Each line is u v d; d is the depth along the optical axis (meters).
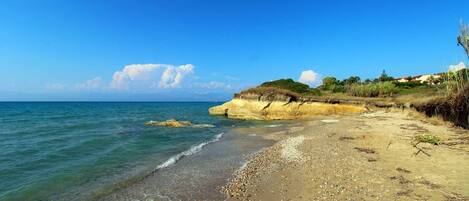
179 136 29.81
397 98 52.53
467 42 21.19
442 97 27.98
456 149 16.09
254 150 21.30
